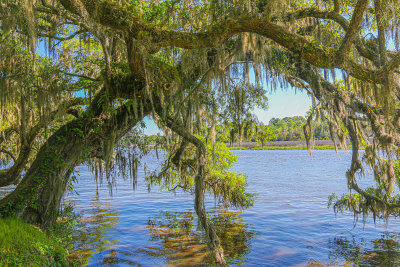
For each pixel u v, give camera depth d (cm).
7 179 1238
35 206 926
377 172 1163
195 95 981
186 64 848
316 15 991
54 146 998
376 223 1486
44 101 1009
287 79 1196
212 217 1622
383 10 748
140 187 2848
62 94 1164
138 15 845
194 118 1055
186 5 1030
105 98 1020
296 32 1024
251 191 2603
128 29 726
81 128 1038
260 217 1617
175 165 1304
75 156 1022
